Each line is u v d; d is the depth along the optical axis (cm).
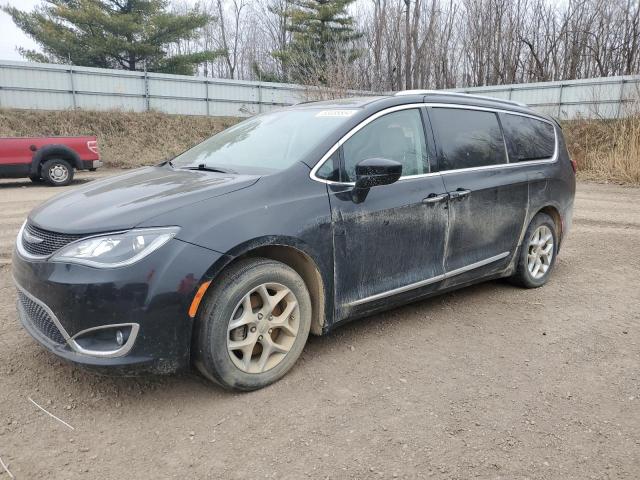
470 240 421
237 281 290
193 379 321
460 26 3475
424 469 243
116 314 264
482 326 411
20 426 271
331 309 339
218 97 2586
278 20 4128
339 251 335
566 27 3139
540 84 2314
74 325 268
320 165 335
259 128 414
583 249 680
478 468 244
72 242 274
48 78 2225
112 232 271
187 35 3141
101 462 245
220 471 240
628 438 269
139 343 269
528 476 239
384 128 373
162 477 236
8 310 427
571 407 297
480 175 427
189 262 274
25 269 290
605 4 3012
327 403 296
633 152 1509
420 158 390
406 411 289
